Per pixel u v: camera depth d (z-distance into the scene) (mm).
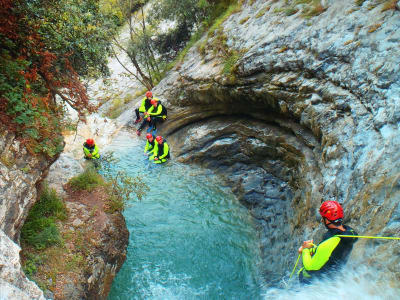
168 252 7020
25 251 4785
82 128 11805
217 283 6293
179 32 16688
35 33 5141
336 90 6051
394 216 3424
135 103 16484
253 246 7164
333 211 3191
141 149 11469
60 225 5508
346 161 5020
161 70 17766
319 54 6688
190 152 10391
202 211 8273
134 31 16688
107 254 5594
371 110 5027
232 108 9758
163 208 8414
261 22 9383
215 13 14562
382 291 2945
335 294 3189
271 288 5766
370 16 6234
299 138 7406
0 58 4668
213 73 9852
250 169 9094
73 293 4590
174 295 6035
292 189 7613
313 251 3523
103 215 6016
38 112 4945
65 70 5852
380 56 5414
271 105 8117
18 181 4332
